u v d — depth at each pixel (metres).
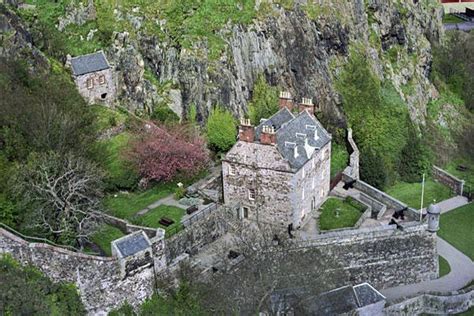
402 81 139.12
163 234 76.12
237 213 92.44
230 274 79.38
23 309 66.62
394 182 118.19
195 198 91.88
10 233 70.94
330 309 80.75
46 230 75.44
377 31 138.12
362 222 93.75
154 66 110.12
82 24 114.94
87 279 70.25
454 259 97.62
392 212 97.50
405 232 91.12
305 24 120.19
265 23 115.06
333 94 121.31
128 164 94.12
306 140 92.44
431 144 131.50
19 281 68.50
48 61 104.25
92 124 94.50
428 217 92.12
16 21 103.00
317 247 87.06
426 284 93.19
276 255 82.38
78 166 78.62
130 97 109.75
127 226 81.62
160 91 108.25
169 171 94.12
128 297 72.88
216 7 113.06
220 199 93.94
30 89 91.56
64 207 75.88
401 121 122.75
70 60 106.25
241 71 111.75
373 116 121.56
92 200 80.25
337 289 83.00
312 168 93.31
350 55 126.62
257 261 80.69
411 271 93.31
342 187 104.25
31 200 75.00
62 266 69.94
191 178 96.56
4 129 80.00
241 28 112.44
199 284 77.94
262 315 77.56
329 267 86.38
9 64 92.19
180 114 107.56
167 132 99.69
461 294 87.44
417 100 138.88
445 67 157.62
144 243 73.25
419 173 119.50
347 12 128.12
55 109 84.75
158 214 88.00
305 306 79.75
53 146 81.88
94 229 77.44
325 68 122.19
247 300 76.88
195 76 107.56
